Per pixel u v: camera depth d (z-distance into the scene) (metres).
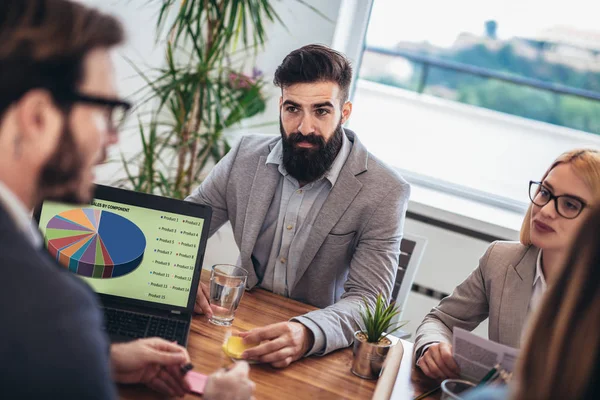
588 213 0.82
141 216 1.52
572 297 0.78
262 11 3.14
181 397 1.21
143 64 3.17
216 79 3.15
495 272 1.81
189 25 3.03
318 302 2.00
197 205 1.54
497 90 3.62
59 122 0.77
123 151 3.25
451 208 3.09
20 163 0.77
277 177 2.00
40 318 0.69
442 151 3.63
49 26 0.74
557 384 0.77
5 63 0.72
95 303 0.78
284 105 1.86
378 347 1.45
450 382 1.24
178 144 3.12
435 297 3.03
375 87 3.74
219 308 1.57
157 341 1.26
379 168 1.98
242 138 2.14
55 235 1.49
